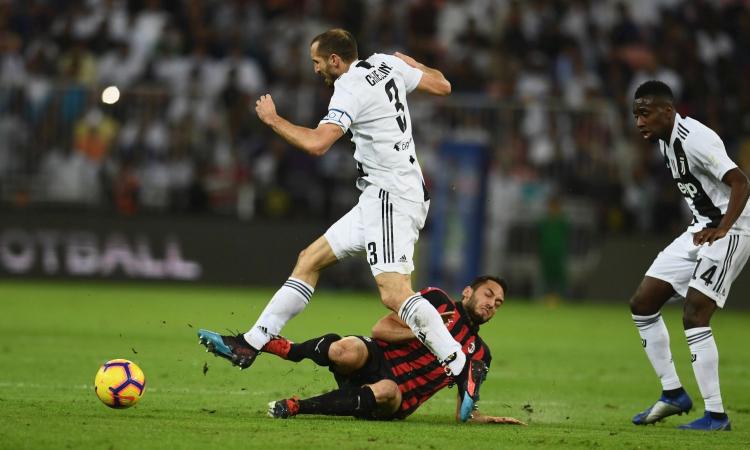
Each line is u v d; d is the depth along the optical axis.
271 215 75.50
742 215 26.52
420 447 21.06
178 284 74.56
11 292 64.88
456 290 71.50
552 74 84.12
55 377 32.06
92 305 58.53
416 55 82.44
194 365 36.59
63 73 78.81
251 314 55.84
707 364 26.44
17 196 73.44
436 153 73.62
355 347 24.80
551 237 74.56
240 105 76.06
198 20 83.50
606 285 76.19
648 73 84.94
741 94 86.00
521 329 56.12
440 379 25.36
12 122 73.06
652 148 80.25
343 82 25.36
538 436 23.48
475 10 90.81
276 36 83.38
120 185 74.06
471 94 80.12
